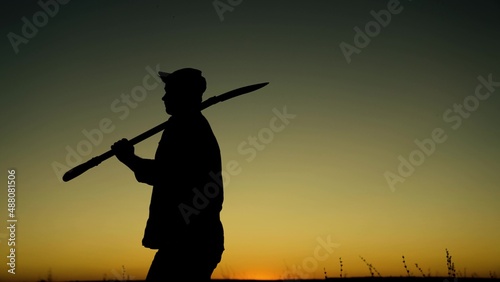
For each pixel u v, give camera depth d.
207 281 3.99
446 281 7.23
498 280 7.84
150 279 3.94
